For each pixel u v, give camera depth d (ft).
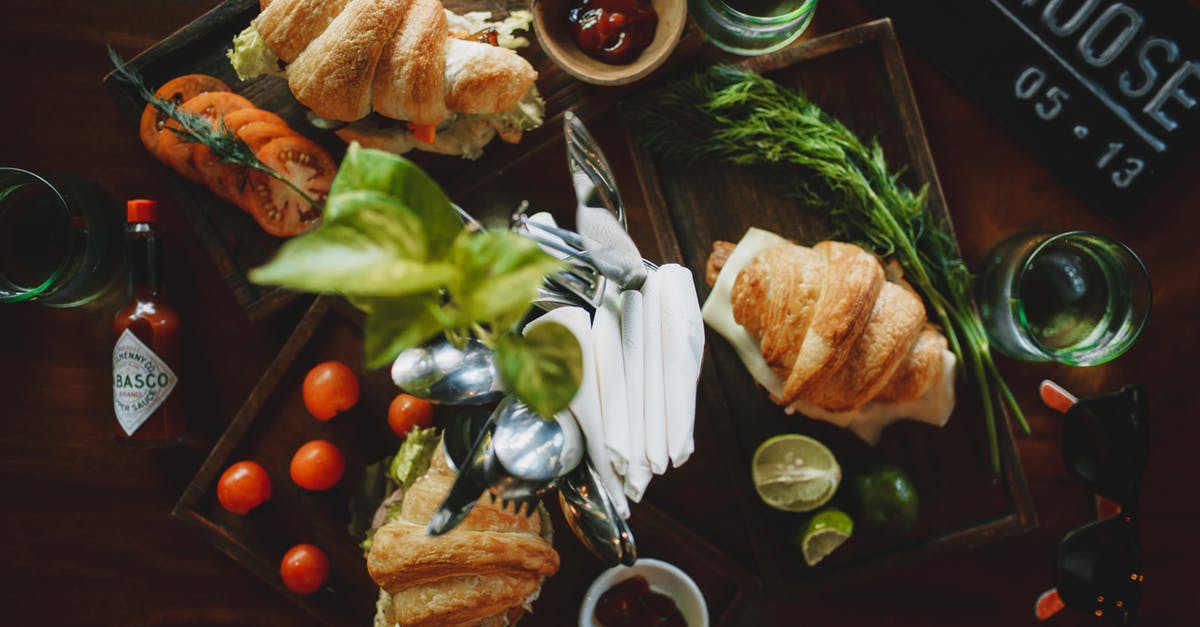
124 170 2.26
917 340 2.18
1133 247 2.29
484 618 1.98
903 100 2.22
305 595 2.25
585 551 2.26
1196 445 2.31
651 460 1.61
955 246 2.21
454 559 1.91
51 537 2.31
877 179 2.20
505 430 1.57
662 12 2.15
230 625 2.31
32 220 2.21
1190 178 2.27
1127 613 2.30
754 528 2.24
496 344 1.25
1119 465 2.29
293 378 2.24
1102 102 2.21
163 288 2.22
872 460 2.27
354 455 2.26
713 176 2.24
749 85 2.17
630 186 2.27
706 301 2.24
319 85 2.01
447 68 2.03
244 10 2.18
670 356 1.65
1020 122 2.24
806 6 2.02
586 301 1.68
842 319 2.05
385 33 1.99
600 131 2.26
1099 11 2.19
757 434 2.27
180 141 2.12
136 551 2.32
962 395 2.27
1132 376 2.32
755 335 2.17
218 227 2.21
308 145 2.16
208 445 2.31
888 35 2.20
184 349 2.28
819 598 2.35
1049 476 2.32
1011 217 2.29
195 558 2.32
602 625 2.22
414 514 1.96
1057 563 2.31
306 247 0.93
